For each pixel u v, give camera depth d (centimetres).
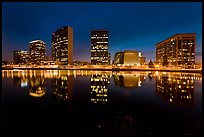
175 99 2252
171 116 1412
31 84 3938
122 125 1183
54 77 6156
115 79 5375
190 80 4925
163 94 2652
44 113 1520
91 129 1106
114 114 1477
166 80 4997
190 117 1382
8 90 3000
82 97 2380
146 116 1414
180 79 5303
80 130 1093
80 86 3625
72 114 1481
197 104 1916
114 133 1045
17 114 1485
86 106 1809
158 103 1967
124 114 1475
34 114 1483
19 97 2345
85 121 1272
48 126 1164
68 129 1110
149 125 1177
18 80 4941
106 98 2309
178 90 3072
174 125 1179
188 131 1069
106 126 1157
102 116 1407
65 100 2153
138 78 5728
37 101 2083
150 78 5741
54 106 1806
